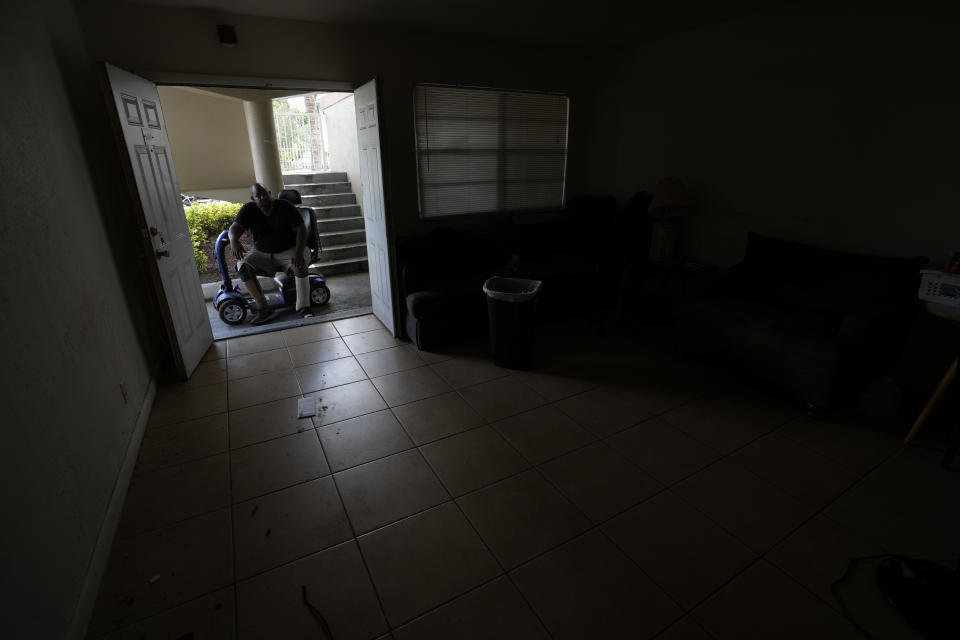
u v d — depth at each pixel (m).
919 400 2.82
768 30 3.38
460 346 3.70
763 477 2.15
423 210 4.47
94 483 1.79
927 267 2.65
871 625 1.47
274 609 1.54
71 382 1.76
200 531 1.87
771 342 2.72
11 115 1.71
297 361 3.45
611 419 2.64
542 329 4.04
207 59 3.24
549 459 2.30
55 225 1.91
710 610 1.52
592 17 3.53
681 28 3.84
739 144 3.71
